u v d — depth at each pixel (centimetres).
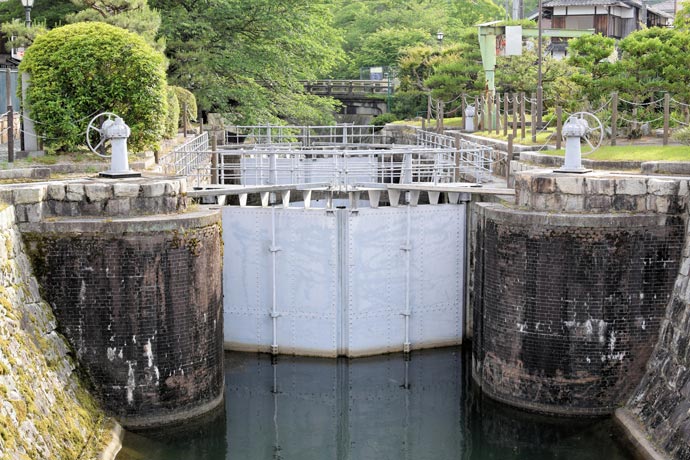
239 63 3894
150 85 2362
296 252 2373
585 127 2009
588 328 1867
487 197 2398
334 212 2339
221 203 2409
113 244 1764
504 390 1970
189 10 3928
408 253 2391
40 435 1474
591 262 1855
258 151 2578
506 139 3100
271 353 2414
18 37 2838
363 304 2386
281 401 2134
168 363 1819
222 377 1998
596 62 3111
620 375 1872
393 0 6844
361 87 5616
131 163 2236
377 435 1953
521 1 5031
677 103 2925
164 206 1880
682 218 1850
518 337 1931
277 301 2397
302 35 4112
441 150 2494
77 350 1773
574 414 1892
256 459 1833
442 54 4966
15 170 2014
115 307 1775
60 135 2319
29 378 1528
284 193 2408
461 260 2452
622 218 1842
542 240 1881
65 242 1758
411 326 2431
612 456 1759
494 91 3816
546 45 4959
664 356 1808
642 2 5672
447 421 2023
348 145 3672
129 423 1800
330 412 2078
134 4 2925
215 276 1923
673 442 1628
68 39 2323
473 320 2211
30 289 1709
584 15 5194
